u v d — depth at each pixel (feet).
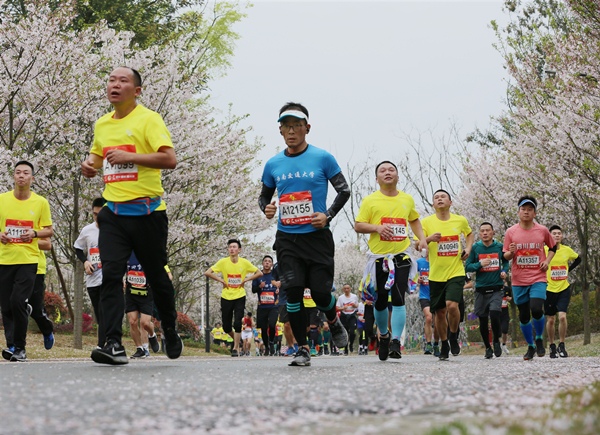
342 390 12.35
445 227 33.99
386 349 31.60
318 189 22.99
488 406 9.83
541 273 34.53
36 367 19.11
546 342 85.20
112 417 8.60
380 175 30.96
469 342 110.63
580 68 58.65
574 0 54.75
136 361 29.63
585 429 6.74
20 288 28.78
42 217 30.40
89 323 70.23
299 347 22.71
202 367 20.27
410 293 31.09
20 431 7.41
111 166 19.62
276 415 9.02
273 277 59.36
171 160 19.45
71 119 53.21
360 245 168.66
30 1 53.83
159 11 101.50
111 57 59.36
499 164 86.63
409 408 9.91
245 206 71.82
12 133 51.93
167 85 61.31
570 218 77.66
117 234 19.54
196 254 69.21
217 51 99.35
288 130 23.11
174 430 7.59
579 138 62.49
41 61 52.39
